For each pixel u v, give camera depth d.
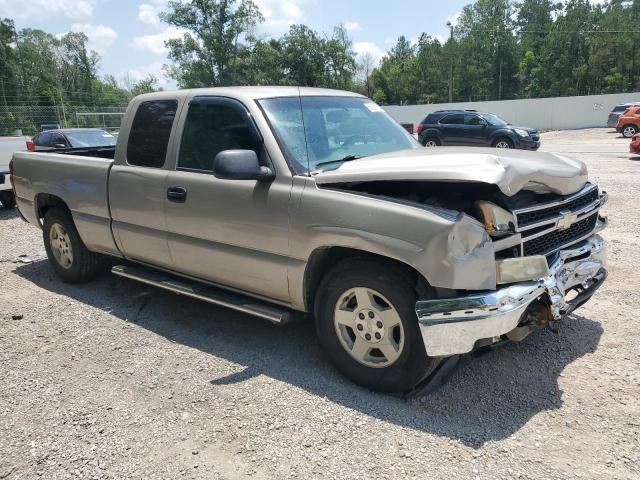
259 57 61.41
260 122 3.72
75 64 86.25
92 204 4.93
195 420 3.16
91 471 2.75
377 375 3.33
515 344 3.96
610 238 6.77
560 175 3.38
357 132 4.25
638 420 3.02
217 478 2.67
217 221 3.90
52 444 2.98
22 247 7.40
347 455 2.80
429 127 22.17
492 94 81.94
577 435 2.91
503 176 2.92
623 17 65.69
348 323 3.43
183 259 4.30
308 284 3.62
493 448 2.82
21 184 5.80
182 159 4.20
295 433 3.00
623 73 62.44
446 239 2.87
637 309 4.51
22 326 4.59
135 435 3.04
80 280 5.57
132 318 4.72
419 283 3.08
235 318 4.67
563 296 3.24
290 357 3.91
